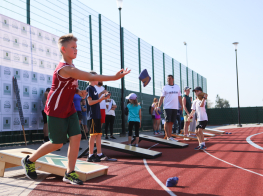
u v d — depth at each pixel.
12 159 3.90
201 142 7.07
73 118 3.48
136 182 3.56
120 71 2.96
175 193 3.00
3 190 3.24
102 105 5.74
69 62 3.46
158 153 5.90
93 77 3.02
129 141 8.12
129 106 8.17
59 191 3.16
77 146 3.50
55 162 3.89
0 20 7.60
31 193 3.10
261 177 3.70
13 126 7.96
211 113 26.88
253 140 9.43
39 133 8.85
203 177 3.78
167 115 8.55
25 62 8.36
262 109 25.83
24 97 8.30
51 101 3.30
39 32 8.88
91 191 3.14
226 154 6.04
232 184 3.36
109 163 5.16
